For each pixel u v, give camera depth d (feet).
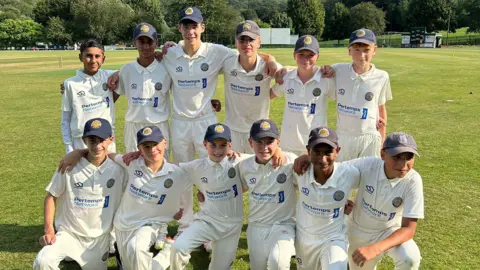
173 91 15.05
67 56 131.85
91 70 14.06
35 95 47.06
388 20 291.99
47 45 234.17
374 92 13.70
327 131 10.36
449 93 42.65
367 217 10.89
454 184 18.06
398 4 296.51
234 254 12.04
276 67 14.42
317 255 10.74
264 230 11.55
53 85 55.88
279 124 30.53
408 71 65.16
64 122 14.15
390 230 10.80
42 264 10.32
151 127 11.61
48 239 10.93
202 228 11.29
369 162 10.93
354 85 13.67
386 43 215.51
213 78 15.12
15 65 91.09
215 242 11.81
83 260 11.41
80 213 11.59
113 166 11.91
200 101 14.88
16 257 12.62
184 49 14.89
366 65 13.57
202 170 11.84
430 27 244.01
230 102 15.49
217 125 11.63
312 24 268.00
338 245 10.30
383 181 10.50
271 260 10.22
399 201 10.43
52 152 24.25
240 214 12.03
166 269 12.28
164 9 313.32
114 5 229.66
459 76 56.95
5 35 231.09
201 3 223.71
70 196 11.55
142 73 14.60
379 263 12.22
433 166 20.43
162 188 11.84
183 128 14.93
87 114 14.19
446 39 210.59
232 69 14.89
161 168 11.91
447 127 28.43
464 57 98.37
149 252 11.11
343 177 10.62
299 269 11.43
